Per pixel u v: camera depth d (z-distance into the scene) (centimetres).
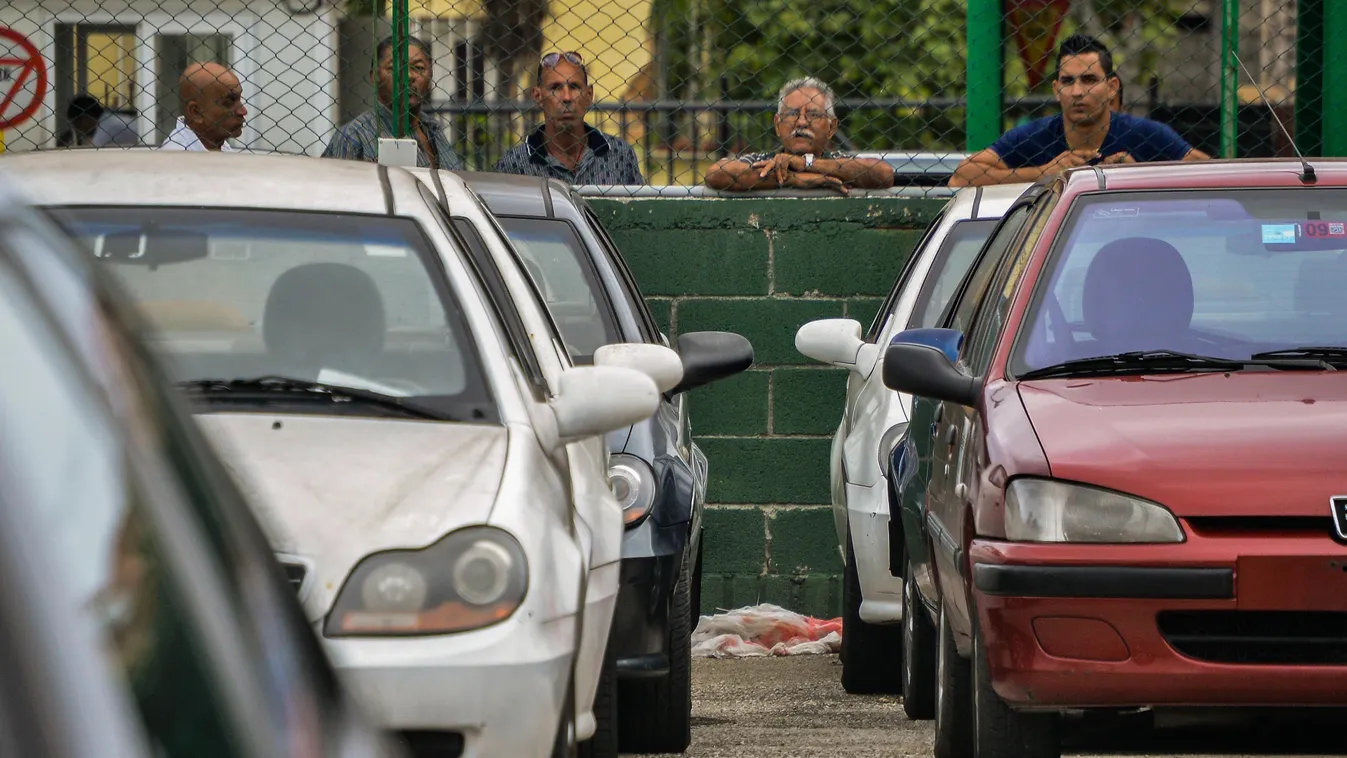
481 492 1255
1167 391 1627
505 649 1185
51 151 1669
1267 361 1684
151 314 1445
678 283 3269
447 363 1427
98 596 486
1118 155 3119
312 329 1447
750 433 3250
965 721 1812
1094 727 1564
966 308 2127
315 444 1301
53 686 464
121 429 526
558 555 1263
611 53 4503
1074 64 3141
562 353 1761
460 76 4109
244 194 1549
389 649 1170
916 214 3256
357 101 4281
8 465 488
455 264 1511
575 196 2527
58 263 564
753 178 3322
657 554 1947
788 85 3372
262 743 507
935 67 6056
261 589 550
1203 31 4966
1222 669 1455
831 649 3047
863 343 2642
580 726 1483
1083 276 1772
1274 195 1825
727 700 2538
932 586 1945
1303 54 3559
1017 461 1541
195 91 3225
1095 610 1474
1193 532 1482
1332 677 1452
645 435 2047
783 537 3250
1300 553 1459
